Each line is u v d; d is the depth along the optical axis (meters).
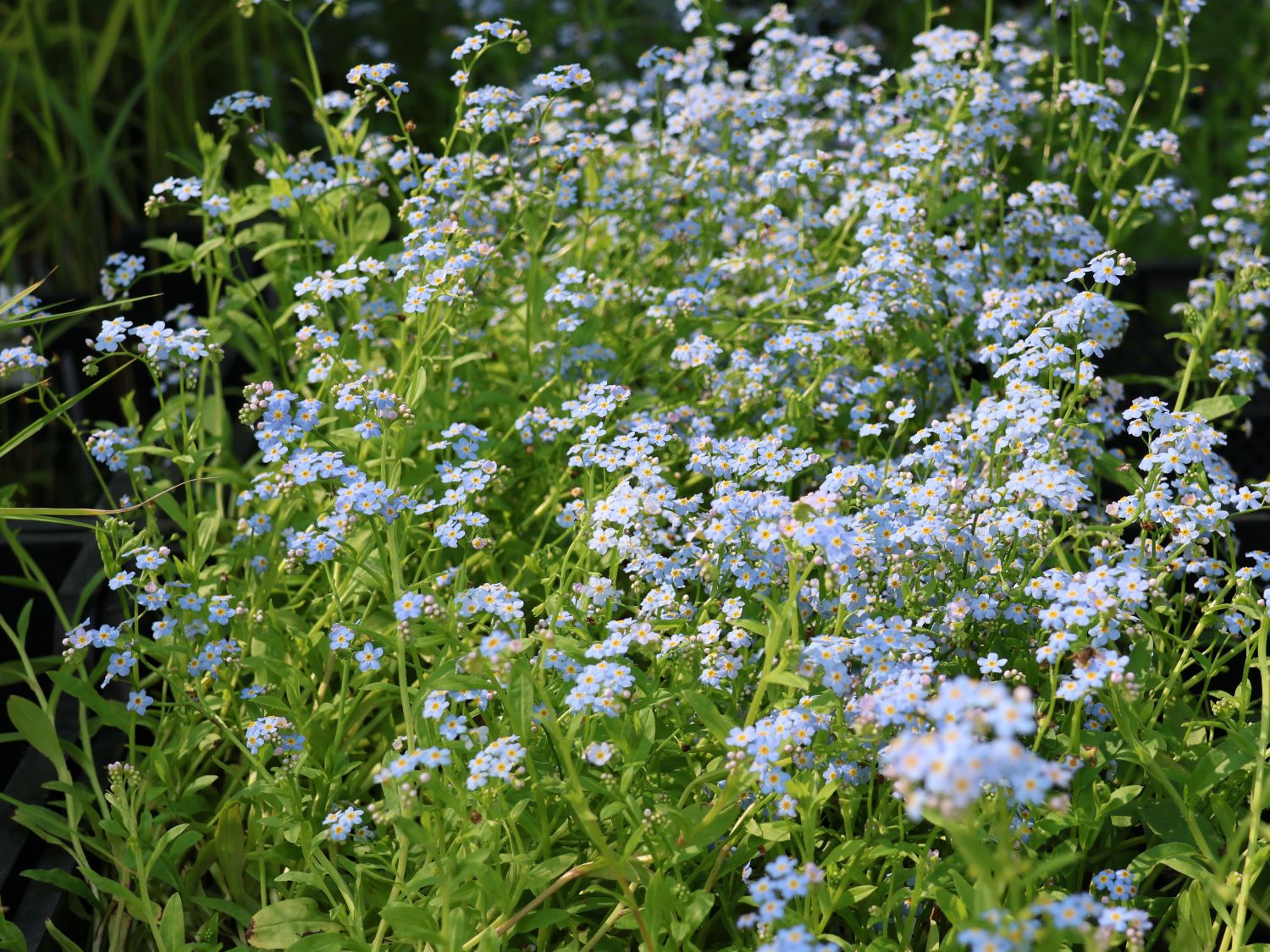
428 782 2.52
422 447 3.84
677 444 3.50
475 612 2.81
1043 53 4.71
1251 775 3.00
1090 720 3.03
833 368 3.87
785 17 5.00
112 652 3.36
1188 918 2.77
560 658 2.78
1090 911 2.00
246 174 7.05
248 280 4.25
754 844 2.83
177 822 3.30
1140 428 3.08
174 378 4.09
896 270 3.75
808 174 4.29
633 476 3.09
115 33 6.11
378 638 2.95
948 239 4.16
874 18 8.78
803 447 3.76
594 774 2.92
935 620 3.04
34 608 3.98
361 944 2.73
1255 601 2.85
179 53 6.82
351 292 3.54
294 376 4.59
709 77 6.61
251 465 4.27
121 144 6.92
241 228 5.80
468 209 4.08
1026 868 1.99
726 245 4.76
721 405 4.01
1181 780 2.87
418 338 3.47
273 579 3.50
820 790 2.60
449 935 2.56
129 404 3.96
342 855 3.12
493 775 2.54
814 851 2.93
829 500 2.61
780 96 4.54
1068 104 4.44
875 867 2.92
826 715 2.70
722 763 2.74
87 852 3.30
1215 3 8.18
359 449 3.54
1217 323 4.20
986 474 3.35
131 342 5.22
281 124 7.28
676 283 4.60
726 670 2.86
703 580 2.87
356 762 3.27
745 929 2.87
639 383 4.54
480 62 7.56
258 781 3.21
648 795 2.89
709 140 4.73
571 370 4.18
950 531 3.00
